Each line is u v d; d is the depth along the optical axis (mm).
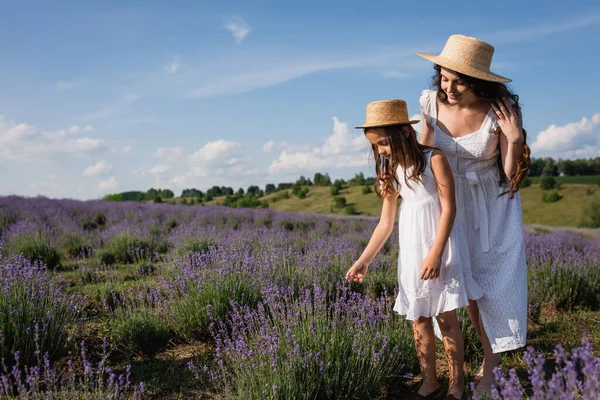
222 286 4461
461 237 2986
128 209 17656
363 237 10305
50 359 3465
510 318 2951
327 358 3023
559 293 5234
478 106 3062
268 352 3043
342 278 5047
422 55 3148
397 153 2781
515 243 3043
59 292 4371
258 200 72000
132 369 3541
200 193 101062
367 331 3414
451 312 2891
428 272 2746
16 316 3459
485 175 3109
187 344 4102
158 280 5645
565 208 43406
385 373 3221
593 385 1896
